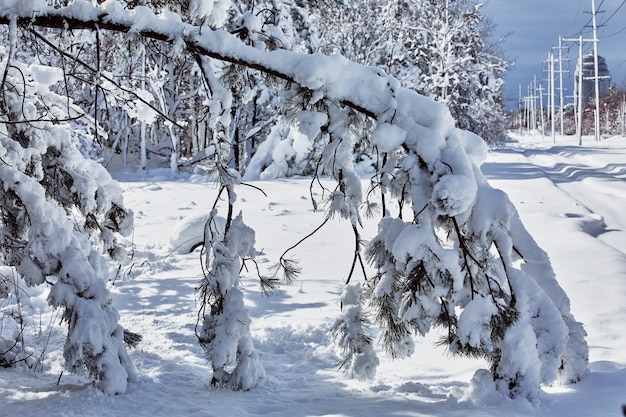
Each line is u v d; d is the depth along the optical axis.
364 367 5.36
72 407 4.69
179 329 7.28
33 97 6.12
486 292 4.87
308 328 7.12
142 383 5.31
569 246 11.30
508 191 20.69
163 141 33.72
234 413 4.57
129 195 20.06
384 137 4.91
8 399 4.94
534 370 4.62
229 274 5.32
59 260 5.22
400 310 4.92
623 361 5.64
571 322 5.13
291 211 16.86
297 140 28.11
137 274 9.99
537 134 131.62
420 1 39.59
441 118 4.96
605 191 22.69
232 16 26.91
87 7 5.03
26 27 5.04
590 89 133.25
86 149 26.38
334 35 33.94
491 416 4.25
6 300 8.02
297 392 5.27
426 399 4.92
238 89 5.62
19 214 5.44
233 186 5.45
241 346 5.37
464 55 42.22
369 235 13.24
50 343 6.83
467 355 4.77
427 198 4.90
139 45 5.12
